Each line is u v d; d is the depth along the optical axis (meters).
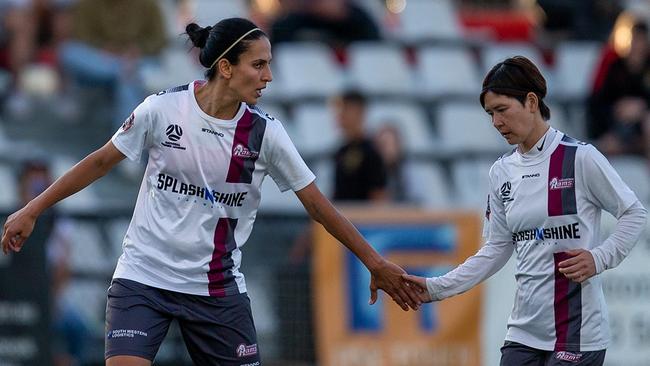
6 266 30.61
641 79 44.81
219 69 19.06
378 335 31.72
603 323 19.66
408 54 49.66
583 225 19.36
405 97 48.12
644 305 32.72
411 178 43.97
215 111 19.22
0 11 44.50
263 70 19.12
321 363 31.64
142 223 19.58
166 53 44.47
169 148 19.23
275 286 31.75
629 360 32.66
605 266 19.02
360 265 31.80
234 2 49.38
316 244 31.81
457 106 47.91
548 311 19.61
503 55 50.91
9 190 40.69
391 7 53.34
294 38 48.06
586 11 54.12
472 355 31.81
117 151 19.33
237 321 19.92
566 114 49.56
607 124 44.81
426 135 46.41
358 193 38.09
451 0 55.09
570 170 19.39
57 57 43.78
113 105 43.16
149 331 19.31
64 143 42.78
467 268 20.44
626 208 19.19
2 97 43.75
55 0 44.75
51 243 31.00
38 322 30.64
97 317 31.92
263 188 41.69
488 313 31.84
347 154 38.19
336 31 48.56
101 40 43.22
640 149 44.44
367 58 48.44
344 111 38.25
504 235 20.34
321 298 31.70
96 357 31.95
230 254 19.78
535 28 54.41
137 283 19.44
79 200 39.94
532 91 19.34
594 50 51.88
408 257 31.78
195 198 19.34
